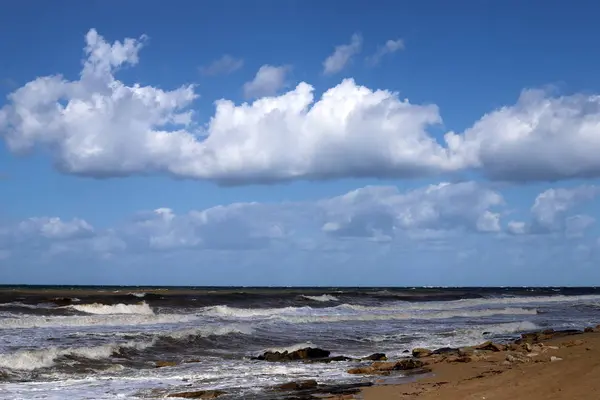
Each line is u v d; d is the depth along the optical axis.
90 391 15.20
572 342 21.62
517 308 50.06
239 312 42.97
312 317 37.59
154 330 28.36
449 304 60.72
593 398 11.41
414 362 18.88
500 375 15.05
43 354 19.08
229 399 14.19
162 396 14.62
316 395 14.48
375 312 46.53
